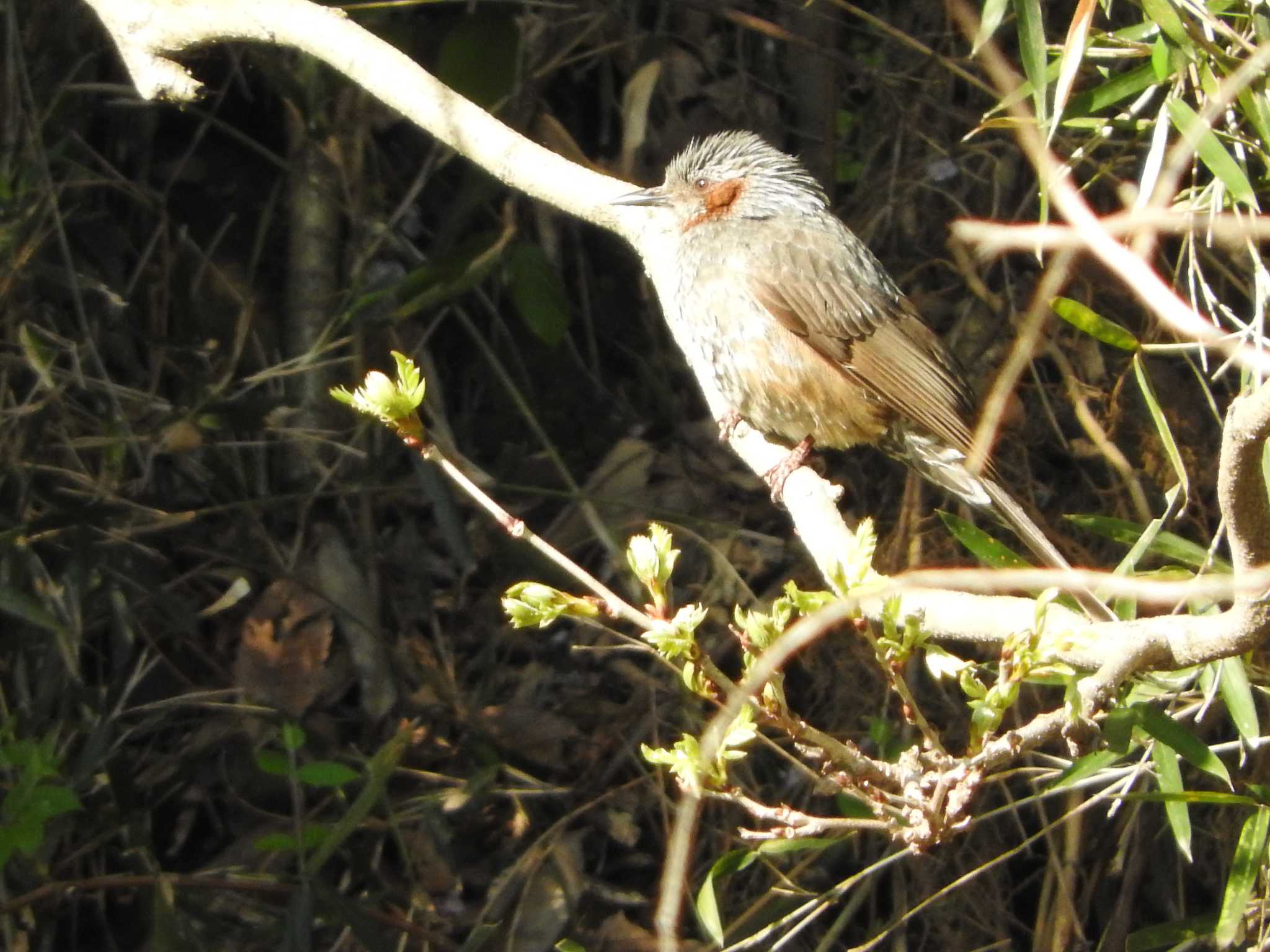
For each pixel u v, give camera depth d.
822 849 10.03
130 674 10.36
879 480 12.07
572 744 11.19
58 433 10.62
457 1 12.34
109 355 11.26
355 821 9.11
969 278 11.43
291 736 9.26
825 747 5.23
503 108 12.15
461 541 10.71
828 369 9.99
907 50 12.41
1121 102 9.86
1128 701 7.46
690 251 10.23
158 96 9.05
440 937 9.59
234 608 11.16
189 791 10.51
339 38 8.94
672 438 12.81
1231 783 7.48
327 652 10.96
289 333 11.82
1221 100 5.62
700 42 13.24
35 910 9.52
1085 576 4.74
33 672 10.00
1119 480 11.39
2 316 10.58
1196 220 6.96
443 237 11.82
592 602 5.09
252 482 11.54
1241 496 5.48
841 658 11.16
